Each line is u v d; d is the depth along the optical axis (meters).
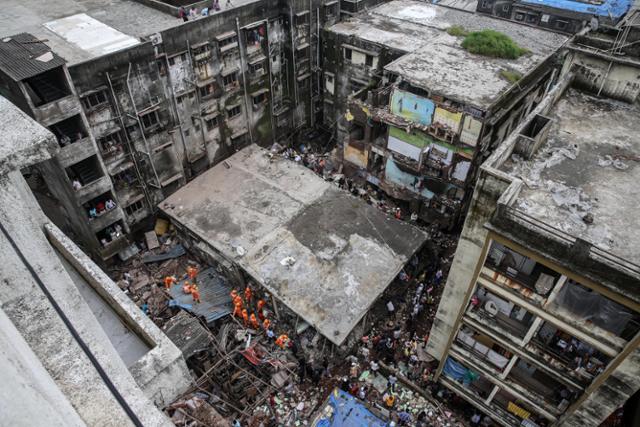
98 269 7.57
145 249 31.58
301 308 24.59
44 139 3.41
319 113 41.69
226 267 27.73
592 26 22.33
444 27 35.41
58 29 28.59
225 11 29.22
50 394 2.30
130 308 7.27
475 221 16.95
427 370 24.44
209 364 23.53
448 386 22.30
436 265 30.14
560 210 15.28
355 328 25.62
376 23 36.41
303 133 41.59
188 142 31.62
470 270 18.41
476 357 19.73
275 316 27.17
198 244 29.17
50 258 4.43
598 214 15.13
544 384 18.72
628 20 22.92
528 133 18.52
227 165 33.50
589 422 16.84
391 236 28.36
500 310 18.05
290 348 25.34
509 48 29.89
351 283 25.69
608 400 15.63
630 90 19.89
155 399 6.77
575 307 14.78
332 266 26.55
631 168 16.91
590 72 20.52
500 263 16.45
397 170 32.44
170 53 27.47
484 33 31.02
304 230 28.61
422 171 30.61
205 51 29.31
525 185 16.17
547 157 17.39
